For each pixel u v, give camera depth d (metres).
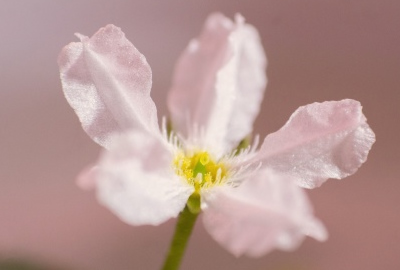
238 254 0.08
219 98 0.10
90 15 0.14
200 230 0.13
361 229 0.14
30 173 0.14
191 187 0.09
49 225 0.13
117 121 0.09
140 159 0.08
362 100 0.14
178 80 0.10
